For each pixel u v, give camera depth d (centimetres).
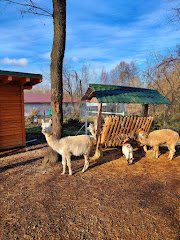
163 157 796
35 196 480
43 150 898
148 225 375
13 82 897
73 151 600
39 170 647
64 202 453
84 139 617
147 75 2336
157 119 1739
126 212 414
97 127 748
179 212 417
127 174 620
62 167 670
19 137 927
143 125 855
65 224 378
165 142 770
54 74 678
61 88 694
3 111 868
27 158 774
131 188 525
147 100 833
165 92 2050
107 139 763
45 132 581
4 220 391
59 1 643
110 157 784
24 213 412
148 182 564
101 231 359
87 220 389
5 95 871
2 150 875
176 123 1666
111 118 731
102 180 573
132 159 722
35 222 383
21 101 927
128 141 757
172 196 484
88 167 674
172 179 586
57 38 659
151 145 771
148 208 430
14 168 667
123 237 344
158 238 343
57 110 690
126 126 797
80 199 466
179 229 365
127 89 878
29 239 340
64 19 659
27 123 1927
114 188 523
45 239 340
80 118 2016
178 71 1955
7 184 548
